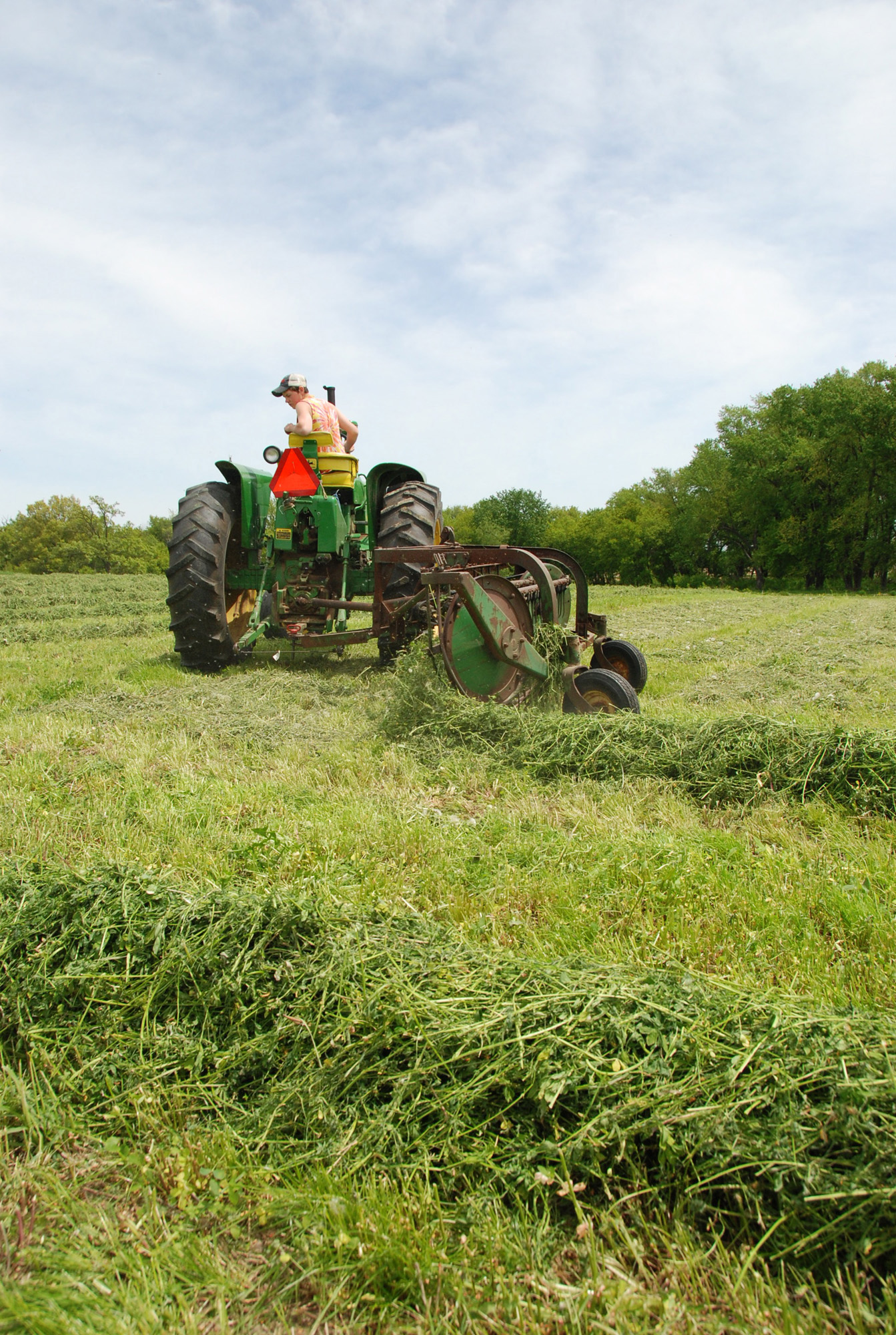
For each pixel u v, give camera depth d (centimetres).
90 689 686
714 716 546
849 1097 161
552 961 235
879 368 4591
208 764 450
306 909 242
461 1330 138
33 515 6900
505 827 353
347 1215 158
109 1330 135
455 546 566
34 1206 168
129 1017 221
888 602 2416
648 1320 137
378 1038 196
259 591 840
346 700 603
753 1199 153
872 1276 142
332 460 707
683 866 303
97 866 286
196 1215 164
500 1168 166
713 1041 182
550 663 568
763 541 5131
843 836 335
